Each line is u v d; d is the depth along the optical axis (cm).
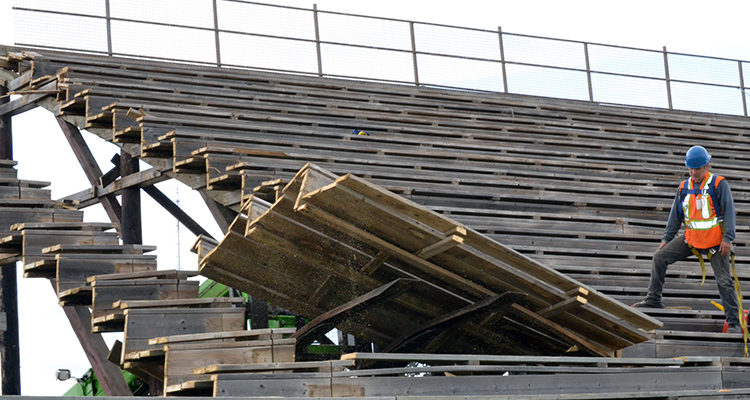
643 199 1536
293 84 1888
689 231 1061
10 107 1611
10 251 1317
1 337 1550
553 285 996
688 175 1750
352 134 1563
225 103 1614
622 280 1234
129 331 970
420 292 1054
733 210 1038
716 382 1009
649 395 953
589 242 1296
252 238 1038
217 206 1314
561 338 1084
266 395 789
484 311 1042
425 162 1495
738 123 2305
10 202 1329
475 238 955
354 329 1140
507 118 1964
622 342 1046
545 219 1334
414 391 851
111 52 1812
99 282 1059
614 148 1895
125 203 1490
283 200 970
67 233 1250
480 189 1388
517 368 901
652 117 2216
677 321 1123
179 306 1038
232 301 1054
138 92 1537
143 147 1345
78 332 1220
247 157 1289
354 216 952
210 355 885
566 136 1908
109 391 1200
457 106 1981
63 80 1512
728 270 1055
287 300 1148
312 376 809
